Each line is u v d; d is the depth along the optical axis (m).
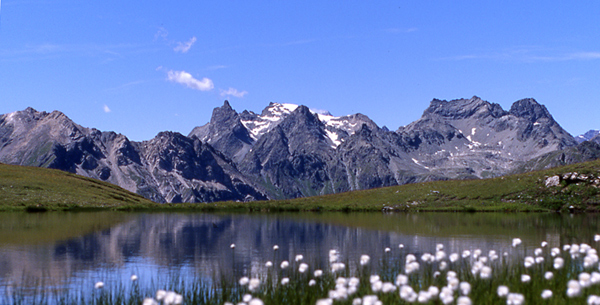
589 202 104.31
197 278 34.59
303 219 88.81
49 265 40.53
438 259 23.02
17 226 70.88
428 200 121.50
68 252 47.34
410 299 17.31
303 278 26.42
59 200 121.38
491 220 80.50
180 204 135.00
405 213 104.38
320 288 24.50
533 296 21.33
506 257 36.28
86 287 32.59
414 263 20.75
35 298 29.67
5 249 48.91
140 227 72.12
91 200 130.00
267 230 68.06
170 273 37.06
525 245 47.12
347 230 66.62
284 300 23.36
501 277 24.83
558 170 122.25
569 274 25.84
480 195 119.38
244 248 50.19
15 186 129.75
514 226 68.12
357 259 41.12
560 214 94.31
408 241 53.34
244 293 25.02
